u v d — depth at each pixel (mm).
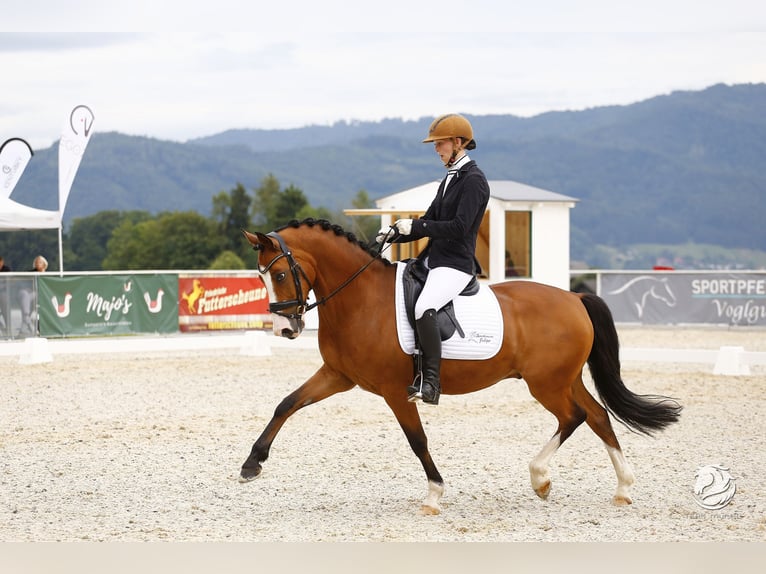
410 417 8750
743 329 28984
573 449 11727
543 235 27062
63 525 8273
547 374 9008
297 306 8633
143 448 11641
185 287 25406
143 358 21812
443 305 8688
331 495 9406
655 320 29562
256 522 8398
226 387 17016
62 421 13562
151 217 152250
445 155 8883
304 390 8992
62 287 23422
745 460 11016
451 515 8664
